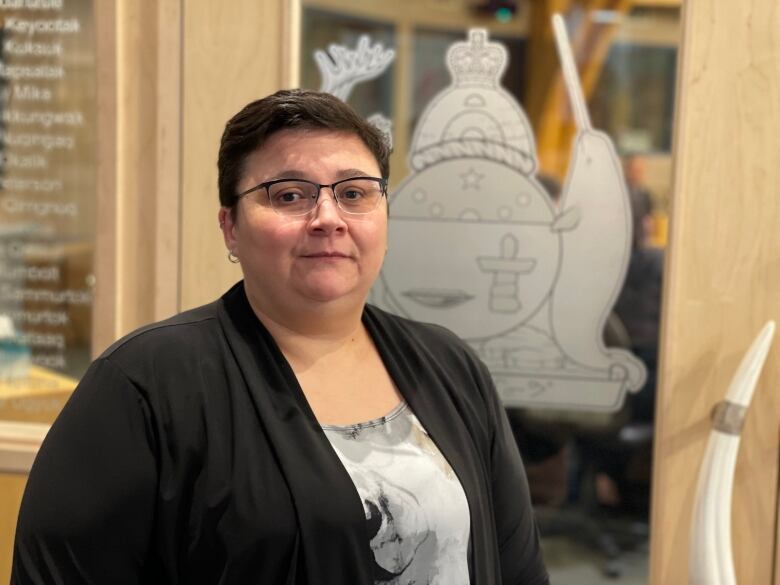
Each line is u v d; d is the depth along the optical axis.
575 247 1.96
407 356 1.26
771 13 1.83
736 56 1.85
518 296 1.98
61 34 1.98
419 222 1.99
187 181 1.98
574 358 1.98
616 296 1.96
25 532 1.05
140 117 1.98
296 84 1.95
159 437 1.06
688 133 1.88
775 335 1.90
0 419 2.09
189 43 1.95
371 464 1.11
